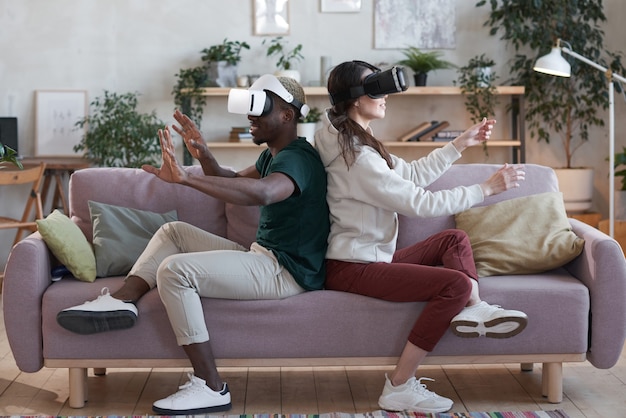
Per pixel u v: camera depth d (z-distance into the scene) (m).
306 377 3.54
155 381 3.49
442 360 3.14
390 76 3.07
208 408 3.06
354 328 3.10
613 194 5.17
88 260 3.33
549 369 3.19
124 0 6.20
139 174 3.71
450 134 6.06
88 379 3.52
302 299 3.10
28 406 3.18
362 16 6.21
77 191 3.66
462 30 6.22
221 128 6.31
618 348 3.13
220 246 3.29
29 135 6.23
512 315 2.93
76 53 6.21
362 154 3.08
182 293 2.99
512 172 3.09
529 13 6.05
